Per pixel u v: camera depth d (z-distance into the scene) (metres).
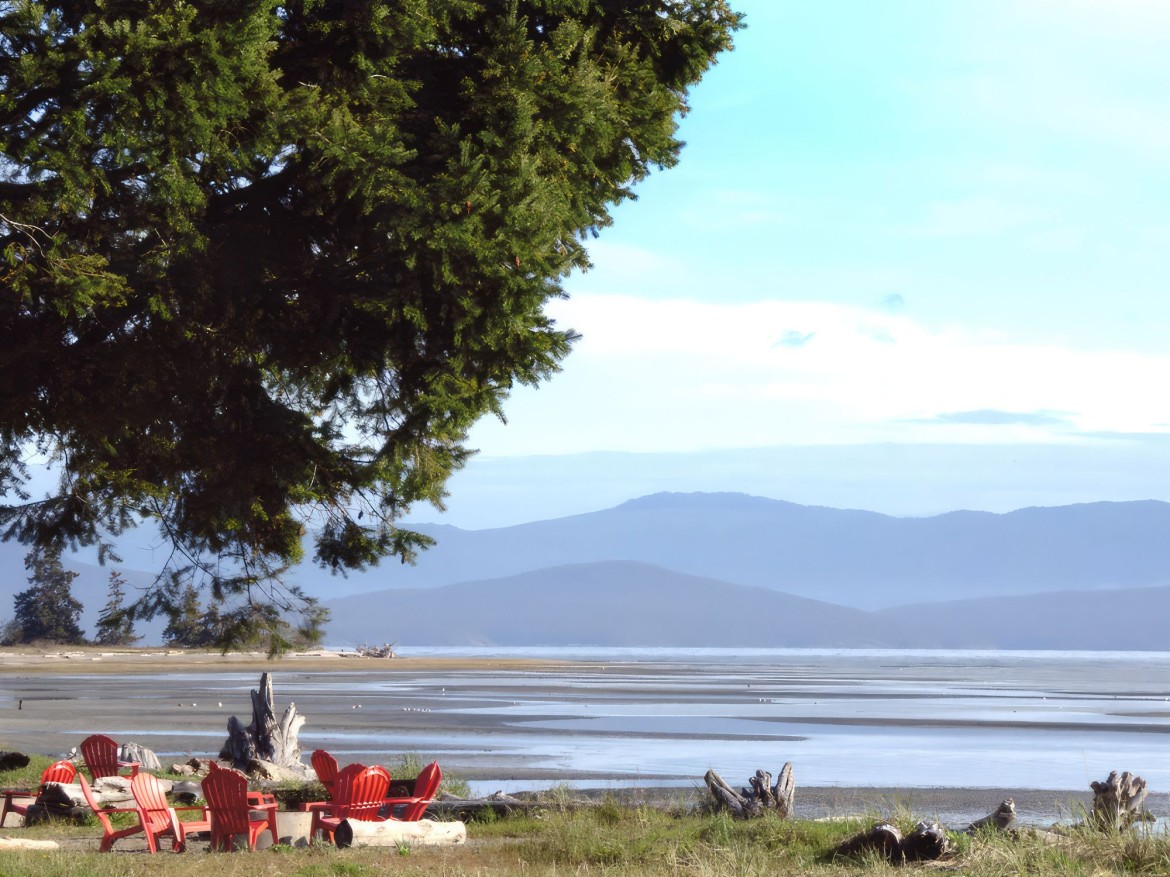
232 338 40.31
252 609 45.53
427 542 46.69
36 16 30.62
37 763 56.69
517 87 36.97
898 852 31.20
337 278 39.38
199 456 41.38
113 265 36.41
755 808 38.56
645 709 127.50
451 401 39.72
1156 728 103.94
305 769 56.22
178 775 52.47
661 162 42.81
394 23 35.94
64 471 43.19
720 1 42.81
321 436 42.97
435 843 35.47
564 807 40.12
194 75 31.42
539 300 36.44
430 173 36.94
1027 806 52.06
